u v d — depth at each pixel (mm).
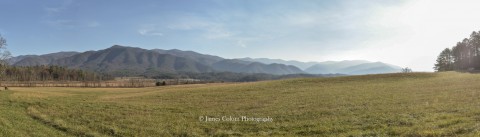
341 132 25516
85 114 38188
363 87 64500
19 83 151000
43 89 100750
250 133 27312
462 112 28766
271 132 27344
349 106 39125
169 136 27125
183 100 54688
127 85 148250
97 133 28203
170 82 197375
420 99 41688
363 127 26328
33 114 37094
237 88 73812
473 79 67312
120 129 29781
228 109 41938
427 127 23281
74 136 27375
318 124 29141
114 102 52531
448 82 64875
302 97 51844
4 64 95625
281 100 49219
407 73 93375
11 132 26453
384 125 26109
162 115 37969
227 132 27859
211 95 60906
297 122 30891
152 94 69688
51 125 31438
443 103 36156
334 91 59000
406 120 27172
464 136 19094
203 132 28359
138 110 42344
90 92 90750
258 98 53375
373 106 37781
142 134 27859
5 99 51125
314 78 89625
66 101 52938
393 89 57531
